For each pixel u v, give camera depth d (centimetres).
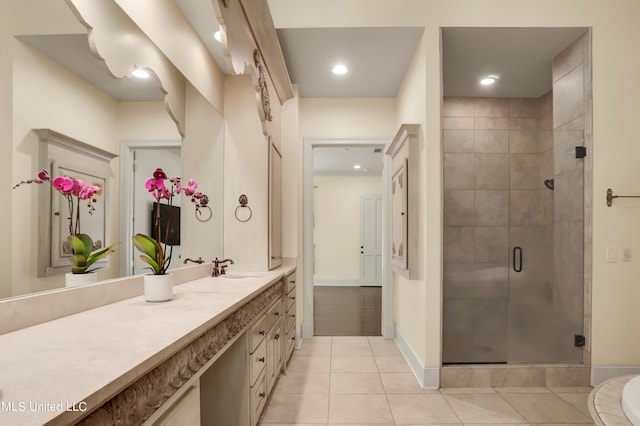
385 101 408
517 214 290
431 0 278
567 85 302
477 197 291
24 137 106
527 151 292
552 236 289
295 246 364
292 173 368
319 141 407
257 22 228
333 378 290
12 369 77
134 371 78
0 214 99
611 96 279
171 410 104
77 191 129
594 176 277
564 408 239
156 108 193
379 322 482
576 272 286
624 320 275
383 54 318
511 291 288
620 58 279
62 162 122
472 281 288
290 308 330
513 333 285
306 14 281
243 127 300
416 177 296
